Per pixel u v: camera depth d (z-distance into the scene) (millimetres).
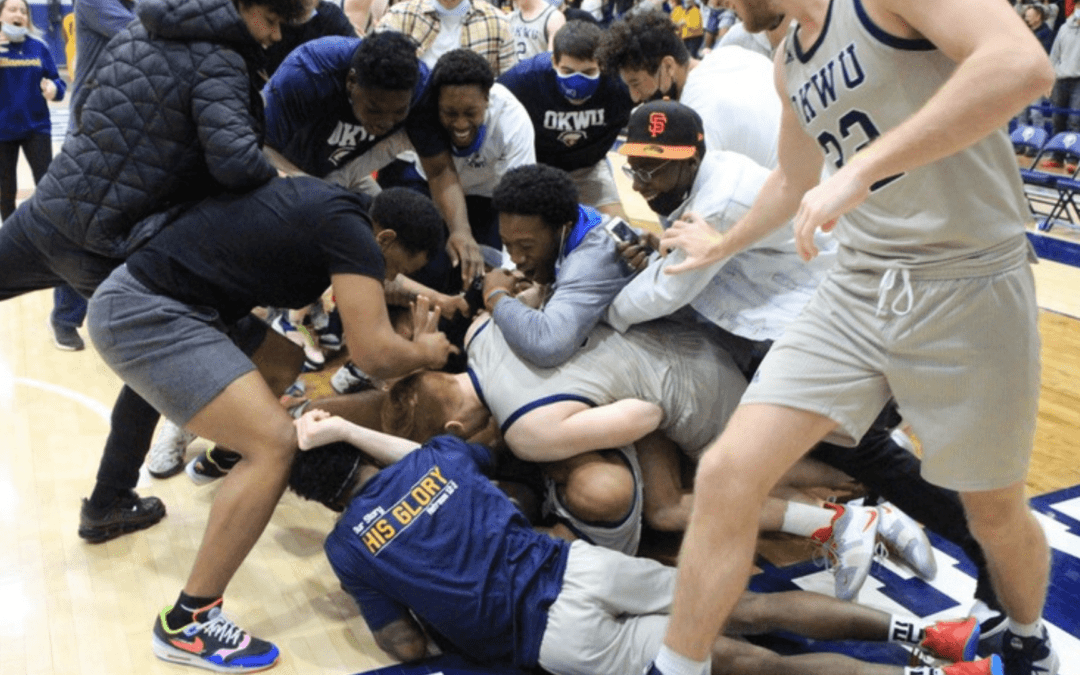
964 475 1846
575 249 2574
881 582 2604
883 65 1578
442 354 2543
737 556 1812
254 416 2193
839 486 2789
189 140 2283
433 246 2715
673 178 2422
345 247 2242
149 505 2836
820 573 2629
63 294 4090
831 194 1458
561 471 2547
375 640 2291
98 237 2305
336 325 4078
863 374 1816
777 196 2129
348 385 3504
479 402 2633
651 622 2127
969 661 2070
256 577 2625
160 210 2352
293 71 3027
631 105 3680
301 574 2648
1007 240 1689
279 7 2215
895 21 1532
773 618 2205
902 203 1685
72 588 2531
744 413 1841
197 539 2781
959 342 1733
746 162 2449
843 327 1821
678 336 2633
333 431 2268
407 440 2553
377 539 2160
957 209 1645
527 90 3633
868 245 1770
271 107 3078
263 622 2432
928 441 1845
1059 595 2535
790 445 1813
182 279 2236
